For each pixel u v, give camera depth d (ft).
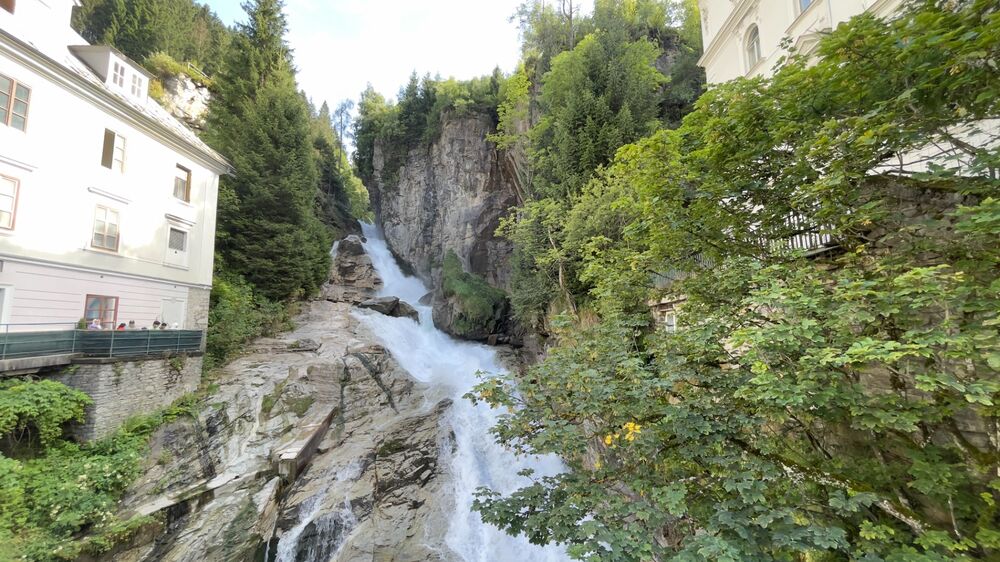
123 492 32.07
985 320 11.67
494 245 99.45
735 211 19.72
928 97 13.46
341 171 147.33
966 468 13.60
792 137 17.12
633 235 23.47
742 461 14.88
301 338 64.03
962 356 10.83
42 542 25.66
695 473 16.90
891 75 13.93
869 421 12.56
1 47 35.19
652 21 96.89
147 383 39.19
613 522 14.73
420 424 50.52
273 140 73.15
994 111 12.80
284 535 35.24
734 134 18.45
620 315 25.44
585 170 57.11
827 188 15.23
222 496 36.09
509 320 85.40
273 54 82.28
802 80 16.33
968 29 12.25
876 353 11.22
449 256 97.71
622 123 57.26
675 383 19.98
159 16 107.86
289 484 39.70
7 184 35.70
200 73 107.55
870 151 14.06
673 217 20.51
